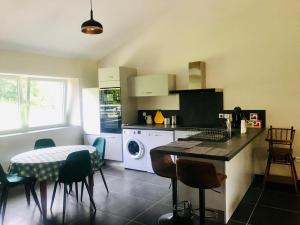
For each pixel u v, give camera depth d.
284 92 3.80
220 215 2.69
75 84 5.29
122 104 4.80
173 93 4.49
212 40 4.31
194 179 2.17
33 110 4.74
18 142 4.20
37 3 3.29
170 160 2.82
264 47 3.89
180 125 4.63
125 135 4.70
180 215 2.72
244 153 3.33
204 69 4.35
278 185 3.73
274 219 2.77
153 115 5.05
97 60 5.59
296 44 3.67
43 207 2.87
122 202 3.31
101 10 3.91
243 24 4.03
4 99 4.25
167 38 4.75
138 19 4.59
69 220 2.87
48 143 3.89
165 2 4.37
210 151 2.36
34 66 4.40
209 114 4.42
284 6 3.71
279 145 3.89
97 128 5.12
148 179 4.18
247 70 4.04
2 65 3.95
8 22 3.44
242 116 4.05
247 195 3.40
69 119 5.46
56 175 2.86
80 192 3.69
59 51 4.66
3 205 2.96
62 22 3.85
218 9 4.21
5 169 4.02
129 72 4.97
